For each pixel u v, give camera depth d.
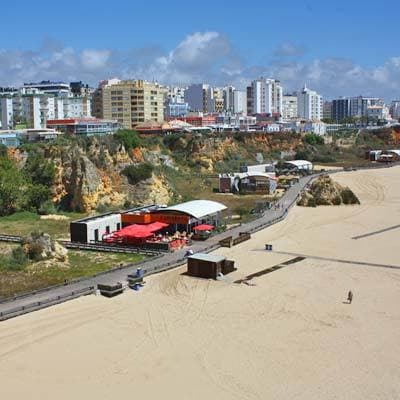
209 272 72.31
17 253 80.88
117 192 126.88
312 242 93.31
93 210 120.38
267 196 145.00
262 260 81.56
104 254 85.75
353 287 68.81
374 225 107.81
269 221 109.00
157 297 65.00
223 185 152.75
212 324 56.94
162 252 84.94
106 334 54.44
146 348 51.41
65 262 80.62
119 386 44.84
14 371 47.09
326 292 66.88
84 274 75.00
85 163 122.81
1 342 52.41
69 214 119.00
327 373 46.72
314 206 128.25
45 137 176.38
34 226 106.38
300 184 158.88
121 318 58.44
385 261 81.06
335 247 89.75
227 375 46.41
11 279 72.38
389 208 127.50
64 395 43.50
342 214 119.62
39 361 48.84
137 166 133.25
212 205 105.25
